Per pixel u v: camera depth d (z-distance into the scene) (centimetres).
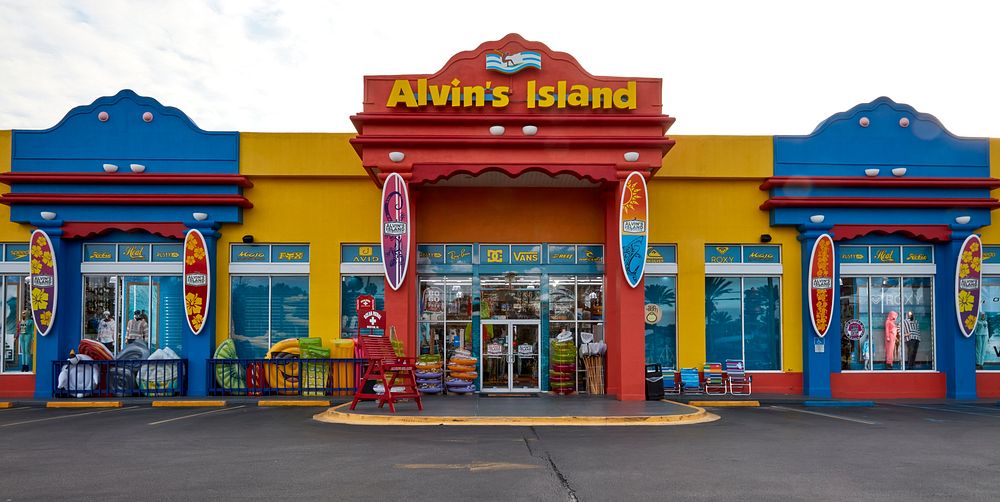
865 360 2217
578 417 1480
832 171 2194
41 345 2081
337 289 2147
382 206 1877
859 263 2233
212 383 2073
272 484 834
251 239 2138
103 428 1393
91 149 2122
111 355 2114
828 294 2127
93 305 2145
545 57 1923
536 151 1884
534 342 2155
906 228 2188
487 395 2078
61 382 2045
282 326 2148
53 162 2114
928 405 1983
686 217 2192
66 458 1027
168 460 1004
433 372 2055
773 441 1207
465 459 1005
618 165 1886
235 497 769
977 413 1747
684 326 2170
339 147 2161
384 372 1650
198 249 2078
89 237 2144
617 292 1944
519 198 2188
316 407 1859
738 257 2211
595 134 1894
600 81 1922
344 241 2162
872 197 2173
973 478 884
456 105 1881
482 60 1912
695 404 1952
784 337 2191
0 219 2144
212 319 2108
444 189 2186
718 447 1133
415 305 2089
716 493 790
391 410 1559
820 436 1279
